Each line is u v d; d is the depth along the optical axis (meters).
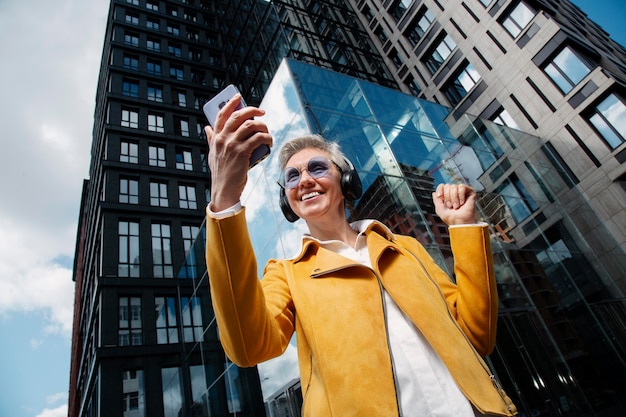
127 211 20.31
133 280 18.23
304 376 1.14
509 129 13.16
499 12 16.64
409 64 20.14
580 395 6.54
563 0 23.83
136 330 17.00
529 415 5.91
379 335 1.07
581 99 13.62
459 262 1.40
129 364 15.82
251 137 0.93
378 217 6.86
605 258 10.28
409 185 7.73
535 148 13.31
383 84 17.41
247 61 18.89
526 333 7.13
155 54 28.72
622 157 12.09
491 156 11.30
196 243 14.06
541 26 15.12
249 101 17.64
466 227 1.41
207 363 11.47
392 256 1.37
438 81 18.84
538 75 14.96
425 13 20.06
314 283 1.26
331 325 1.10
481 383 1.08
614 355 7.58
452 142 10.45
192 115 26.72
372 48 20.23
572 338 7.50
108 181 20.80
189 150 24.91
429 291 1.28
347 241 1.58
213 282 0.99
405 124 9.52
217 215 0.96
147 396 15.22
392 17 21.50
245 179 0.98
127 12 30.64
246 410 7.91
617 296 9.22
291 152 1.75
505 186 10.81
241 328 0.98
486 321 1.32
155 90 26.84
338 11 21.27
